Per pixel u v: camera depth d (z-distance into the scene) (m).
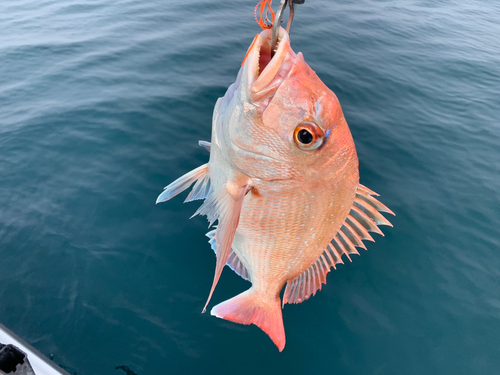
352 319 0.67
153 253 0.73
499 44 2.05
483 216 0.89
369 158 1.05
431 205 0.91
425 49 1.86
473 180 1.01
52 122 1.05
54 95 1.18
